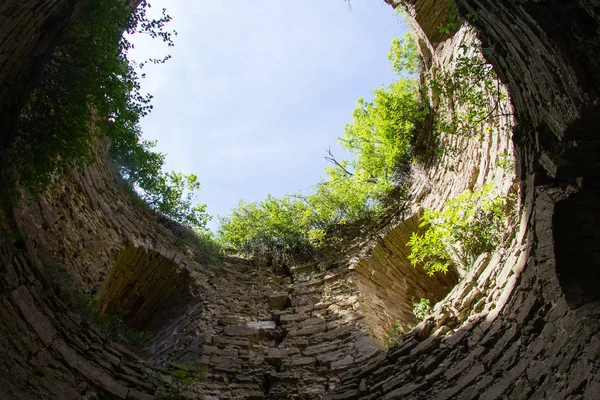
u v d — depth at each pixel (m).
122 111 9.28
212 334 12.12
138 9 9.13
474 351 8.35
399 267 14.71
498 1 6.73
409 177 16.59
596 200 7.28
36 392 7.21
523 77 7.62
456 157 13.27
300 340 12.15
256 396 10.46
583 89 6.15
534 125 7.81
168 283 13.78
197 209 16.61
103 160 13.52
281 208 17.72
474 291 9.48
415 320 13.72
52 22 7.76
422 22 15.38
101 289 11.47
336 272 14.45
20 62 7.50
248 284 14.88
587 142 6.93
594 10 5.37
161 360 11.80
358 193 17.23
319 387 10.45
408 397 8.62
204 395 10.09
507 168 9.88
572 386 6.40
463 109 12.69
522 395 7.08
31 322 7.82
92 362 8.66
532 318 7.61
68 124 8.64
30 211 9.09
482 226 10.30
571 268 7.31
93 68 8.67
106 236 11.98
